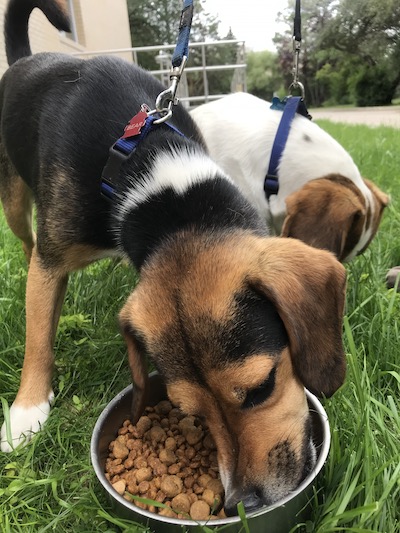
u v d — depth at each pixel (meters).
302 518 0.34
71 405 0.49
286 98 0.67
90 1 2.97
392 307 0.52
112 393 0.50
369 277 0.62
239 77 2.60
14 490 0.38
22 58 0.61
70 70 0.50
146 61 4.94
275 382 0.32
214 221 0.36
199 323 0.31
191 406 0.32
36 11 1.96
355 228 0.57
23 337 0.56
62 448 0.42
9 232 0.87
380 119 3.66
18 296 0.62
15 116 0.53
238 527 0.32
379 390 0.45
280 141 0.61
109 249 0.46
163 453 0.39
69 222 0.44
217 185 0.38
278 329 0.32
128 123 0.44
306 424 0.35
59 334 0.57
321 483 0.36
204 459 0.39
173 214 0.37
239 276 0.32
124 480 0.38
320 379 0.32
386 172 1.15
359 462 0.36
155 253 0.35
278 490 0.32
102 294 0.63
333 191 0.56
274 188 0.60
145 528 0.32
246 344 0.31
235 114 0.66
